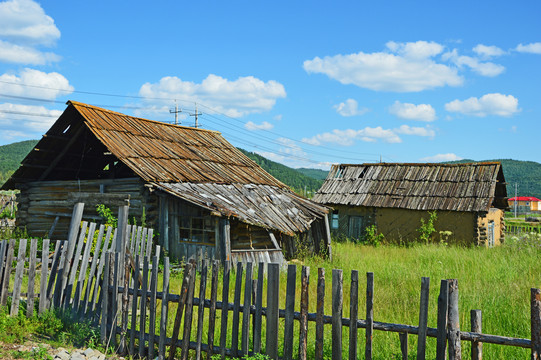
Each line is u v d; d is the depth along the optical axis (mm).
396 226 26469
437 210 25125
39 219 18453
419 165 28859
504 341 4605
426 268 13602
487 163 26641
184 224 15305
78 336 7137
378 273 12930
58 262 8047
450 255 16828
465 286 10648
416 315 8461
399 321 8023
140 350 6664
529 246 17953
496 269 13141
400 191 27266
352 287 5312
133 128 19109
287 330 5648
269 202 18344
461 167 27328
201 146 21516
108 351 6902
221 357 6016
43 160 18312
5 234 18609
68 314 7637
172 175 16359
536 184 177500
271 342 5707
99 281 7492
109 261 7195
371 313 5215
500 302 8969
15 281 8008
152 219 15664
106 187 16797
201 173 17953
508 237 22250
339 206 28672
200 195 15711
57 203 17891
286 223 17141
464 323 7805
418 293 10133
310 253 18281
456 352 4727
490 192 24641
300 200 19969
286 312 5672
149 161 16703
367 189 28453
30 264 7988
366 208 27578
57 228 17844
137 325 7500
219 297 9969
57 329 7453
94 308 7449
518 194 166750
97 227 15844
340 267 14867
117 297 7070
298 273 13875
